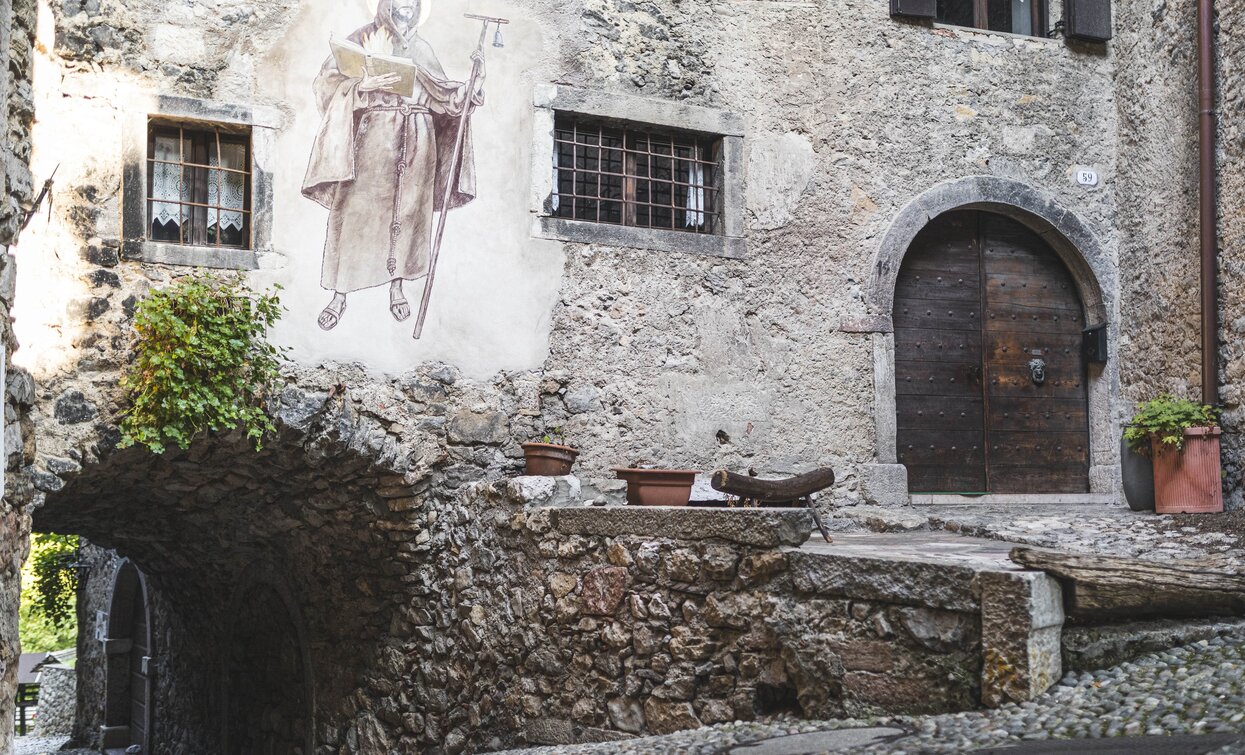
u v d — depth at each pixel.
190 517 8.38
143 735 12.80
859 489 7.93
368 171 6.85
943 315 8.47
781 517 4.97
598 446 7.29
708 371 7.61
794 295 7.89
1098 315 8.68
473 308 7.06
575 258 7.34
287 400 6.48
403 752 7.34
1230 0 7.59
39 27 6.04
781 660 4.91
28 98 5.18
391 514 7.15
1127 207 8.59
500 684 6.47
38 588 15.73
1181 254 7.99
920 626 4.38
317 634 8.38
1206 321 7.62
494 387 7.08
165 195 6.54
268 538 8.35
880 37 8.23
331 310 6.70
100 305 6.15
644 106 7.55
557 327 7.27
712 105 7.77
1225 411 7.57
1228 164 7.59
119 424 6.12
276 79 6.67
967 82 8.44
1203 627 4.39
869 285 8.08
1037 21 8.83
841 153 8.08
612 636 5.68
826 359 7.93
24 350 5.88
